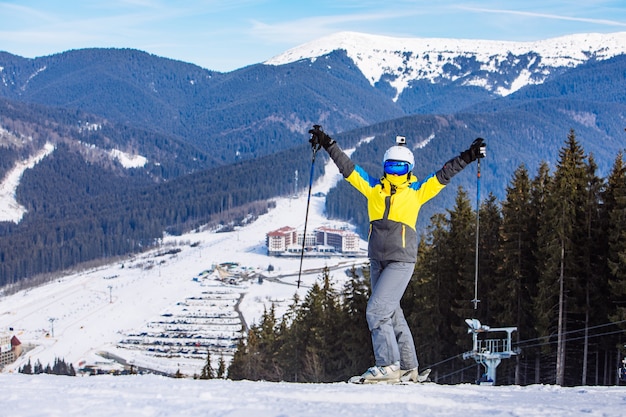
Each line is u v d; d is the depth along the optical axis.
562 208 24.05
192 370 94.25
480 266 26.86
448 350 27.95
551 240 24.02
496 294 25.67
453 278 27.83
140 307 142.50
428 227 28.97
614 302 23.22
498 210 27.64
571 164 25.19
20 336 124.12
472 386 7.10
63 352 111.38
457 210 27.94
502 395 6.17
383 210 7.33
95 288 169.00
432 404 5.38
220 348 107.38
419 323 27.91
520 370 26.86
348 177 7.49
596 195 25.36
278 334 38.97
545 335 24.23
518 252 25.36
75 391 5.59
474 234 27.36
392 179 7.29
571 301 24.77
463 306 26.19
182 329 120.81
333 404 5.16
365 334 28.91
